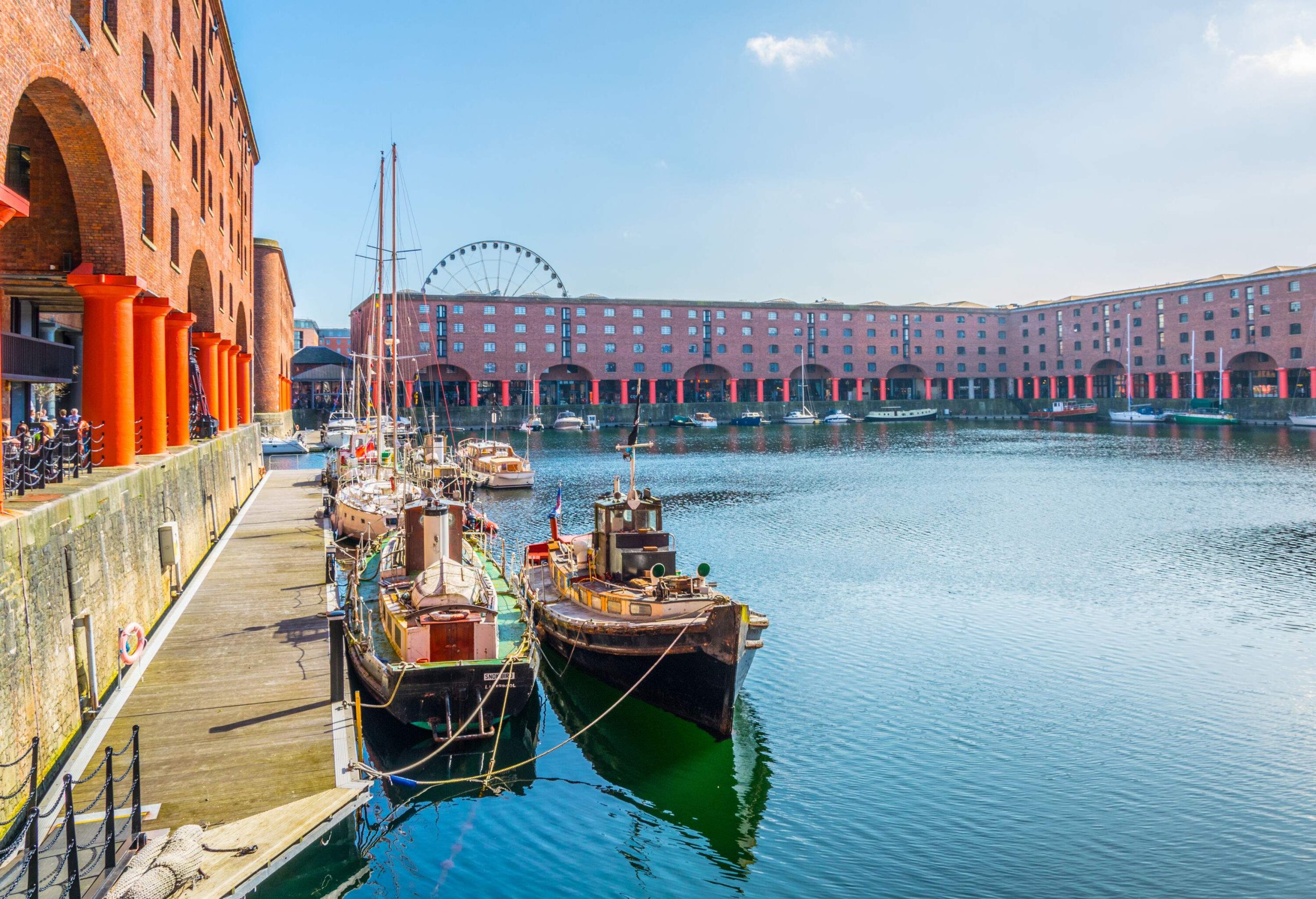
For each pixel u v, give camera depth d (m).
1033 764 17.00
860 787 16.22
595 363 130.75
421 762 15.70
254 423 59.81
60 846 11.51
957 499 54.25
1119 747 17.75
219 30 39.12
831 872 13.52
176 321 28.19
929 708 19.88
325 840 12.84
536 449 97.31
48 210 23.73
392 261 41.53
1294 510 47.75
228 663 18.64
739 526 44.16
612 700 20.50
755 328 141.62
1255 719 19.06
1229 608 27.97
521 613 21.56
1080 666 22.55
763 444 103.44
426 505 22.50
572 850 14.25
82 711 15.09
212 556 29.70
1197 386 128.12
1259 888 12.80
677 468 75.81
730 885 13.19
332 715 15.91
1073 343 146.50
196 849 11.10
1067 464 75.62
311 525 36.88
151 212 24.23
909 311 152.12
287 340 114.19
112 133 19.12
